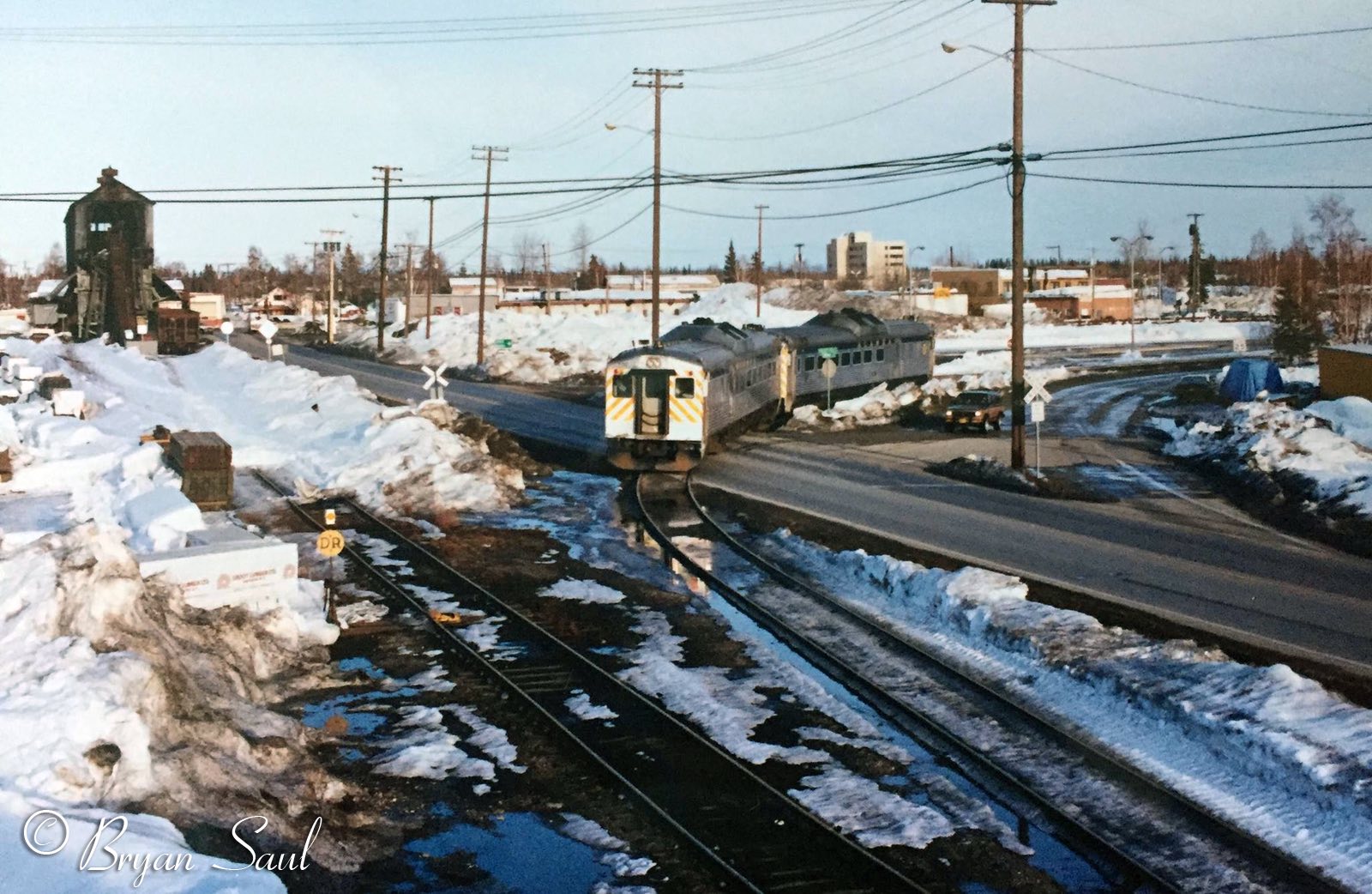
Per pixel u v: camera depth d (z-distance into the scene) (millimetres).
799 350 44875
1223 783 11508
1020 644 15742
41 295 82312
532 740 12711
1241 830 10492
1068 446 39281
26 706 9539
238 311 151000
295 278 194250
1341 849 10070
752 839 10391
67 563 11844
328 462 30234
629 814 10898
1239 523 25469
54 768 8961
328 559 20656
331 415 36688
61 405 33906
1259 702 12992
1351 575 20297
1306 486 28328
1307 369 61375
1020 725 13227
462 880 9594
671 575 20844
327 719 13180
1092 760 12164
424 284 153125
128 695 10188
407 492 27031
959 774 12031
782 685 14633
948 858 10078
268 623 15180
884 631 16812
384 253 77812
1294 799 11086
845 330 50688
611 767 11742
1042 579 19531
